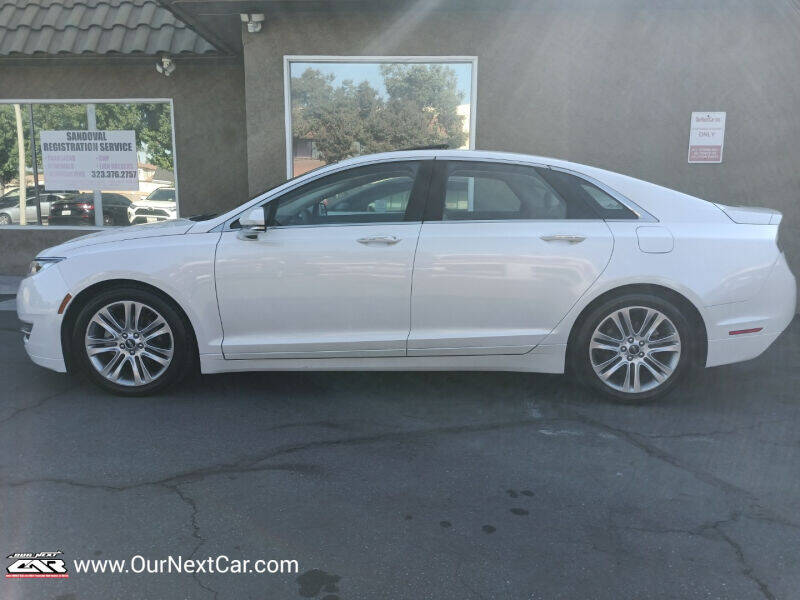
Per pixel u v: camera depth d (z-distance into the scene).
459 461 3.65
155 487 3.33
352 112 7.56
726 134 7.32
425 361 4.41
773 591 2.56
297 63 7.43
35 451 3.72
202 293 4.32
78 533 2.92
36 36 8.76
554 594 2.54
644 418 4.29
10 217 9.62
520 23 7.28
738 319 4.32
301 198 4.45
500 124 7.46
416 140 7.62
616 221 4.35
